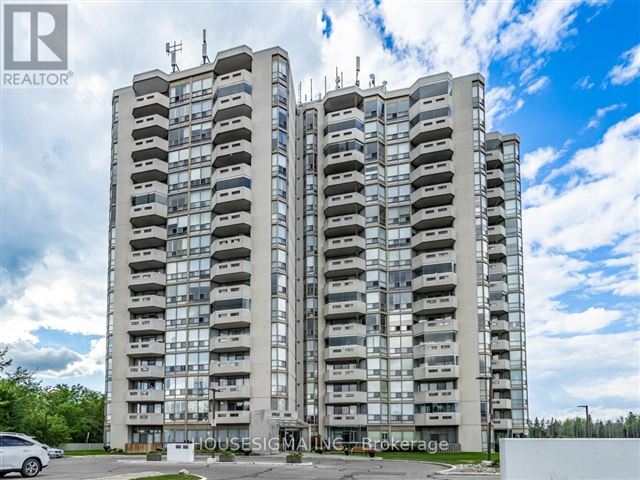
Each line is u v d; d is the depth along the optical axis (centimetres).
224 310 6844
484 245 7288
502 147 9144
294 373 7200
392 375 7331
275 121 7294
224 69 7788
